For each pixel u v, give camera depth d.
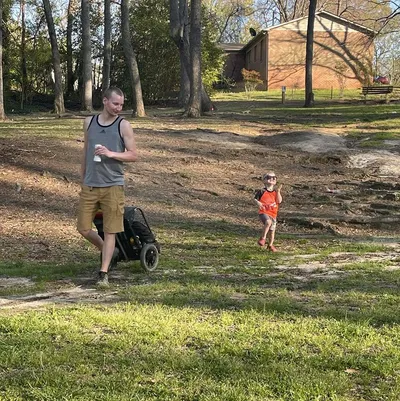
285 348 4.07
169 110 35.31
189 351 4.05
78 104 44.06
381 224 12.68
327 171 18.19
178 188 15.16
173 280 6.70
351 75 50.88
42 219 11.10
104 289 6.18
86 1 33.12
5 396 3.31
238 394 3.31
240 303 5.49
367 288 6.40
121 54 42.12
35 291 6.15
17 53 41.41
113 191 6.27
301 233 12.00
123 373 3.62
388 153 19.83
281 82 51.44
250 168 18.05
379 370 3.70
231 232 11.41
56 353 3.94
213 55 42.22
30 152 16.22
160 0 43.41
